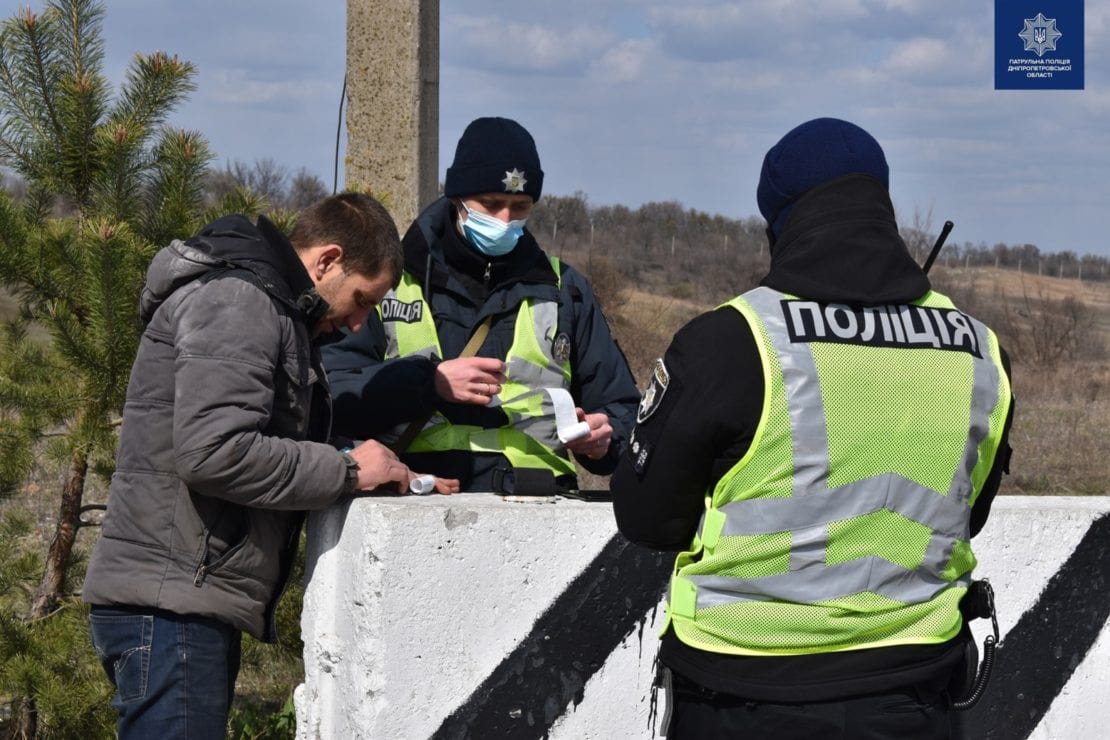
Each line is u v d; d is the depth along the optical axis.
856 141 2.15
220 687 2.59
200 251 2.53
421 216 3.10
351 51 5.07
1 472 4.18
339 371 2.92
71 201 4.29
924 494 2.05
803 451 2.00
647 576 2.77
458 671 2.65
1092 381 19.16
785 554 2.02
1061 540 3.07
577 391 3.20
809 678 2.01
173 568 2.53
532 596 2.70
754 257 41.31
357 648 2.63
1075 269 50.97
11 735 4.22
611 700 2.77
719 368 2.02
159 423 2.54
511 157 2.93
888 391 2.03
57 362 4.20
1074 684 3.10
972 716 3.01
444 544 2.62
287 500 2.52
